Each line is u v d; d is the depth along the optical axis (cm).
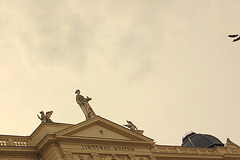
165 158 4756
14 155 3456
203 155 5212
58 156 3531
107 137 4072
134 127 4616
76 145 3725
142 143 4347
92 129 4012
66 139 3669
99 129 4081
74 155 3638
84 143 3809
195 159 5112
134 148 4253
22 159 3488
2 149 3372
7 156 3403
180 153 4941
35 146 3622
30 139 3747
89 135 3922
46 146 3591
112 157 3931
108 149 3959
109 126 4188
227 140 6003
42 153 3625
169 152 4934
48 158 3572
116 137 4169
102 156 3856
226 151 5731
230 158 5556
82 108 4250
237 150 5934
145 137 4422
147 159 4291
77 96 4331
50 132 3694
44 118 3834
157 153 4659
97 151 3831
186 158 4997
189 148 5256
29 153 3556
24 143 3675
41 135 3716
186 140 6450
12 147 3450
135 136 4347
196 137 6316
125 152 4091
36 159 3581
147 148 4419
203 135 6319
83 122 3922
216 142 6112
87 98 4309
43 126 3725
